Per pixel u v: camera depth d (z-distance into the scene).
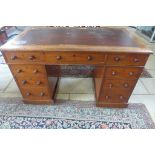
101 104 1.75
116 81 1.55
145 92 2.05
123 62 1.41
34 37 1.59
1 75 2.39
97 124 1.58
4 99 1.88
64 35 1.65
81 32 1.77
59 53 1.36
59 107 1.77
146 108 1.77
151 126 1.56
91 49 1.32
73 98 1.91
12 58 1.41
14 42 1.44
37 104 1.80
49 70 1.85
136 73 1.49
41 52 1.36
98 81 1.75
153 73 2.53
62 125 1.56
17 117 1.64
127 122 1.60
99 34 1.71
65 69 2.48
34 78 1.57
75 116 1.66
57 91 2.03
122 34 1.75
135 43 1.48
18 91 2.03
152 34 4.00
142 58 1.38
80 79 2.29
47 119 1.62
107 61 1.40
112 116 1.66
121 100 1.72
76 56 1.38
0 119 1.62
